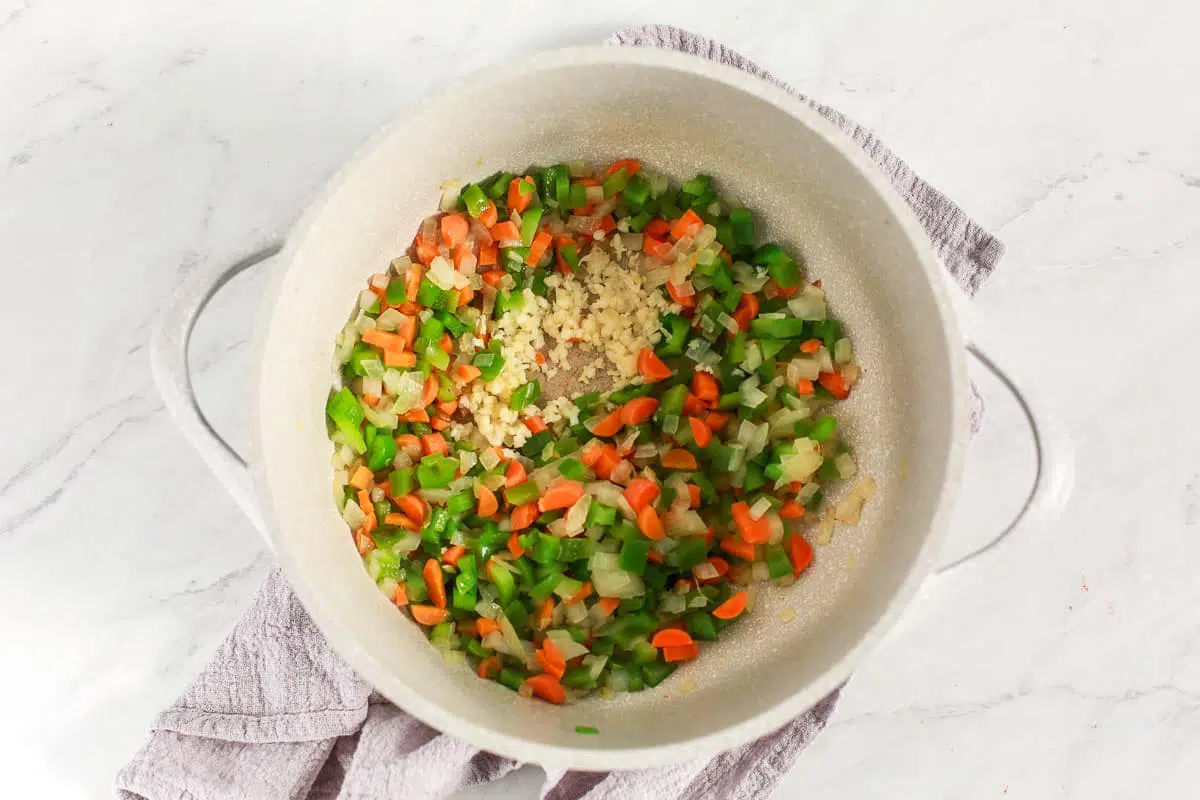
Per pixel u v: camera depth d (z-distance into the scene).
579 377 0.68
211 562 0.72
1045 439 0.62
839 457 0.65
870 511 0.63
